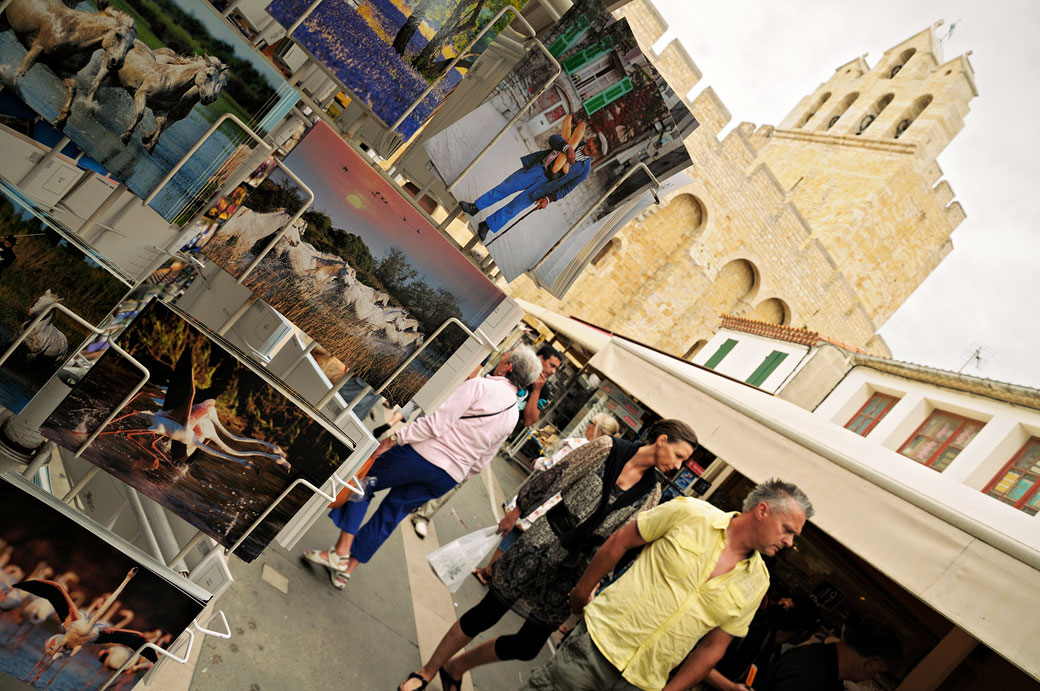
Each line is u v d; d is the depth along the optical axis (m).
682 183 2.02
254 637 2.59
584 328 11.11
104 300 1.40
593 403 10.39
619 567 4.14
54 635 1.44
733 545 2.64
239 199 1.51
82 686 1.50
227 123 1.42
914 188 26.67
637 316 22.56
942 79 27.83
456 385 1.85
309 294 1.64
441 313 1.75
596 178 1.86
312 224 1.56
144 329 1.39
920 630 4.32
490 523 6.97
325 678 2.69
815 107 34.12
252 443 1.51
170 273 1.59
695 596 2.61
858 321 26.39
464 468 3.45
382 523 3.37
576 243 1.97
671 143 1.82
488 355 1.83
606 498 3.23
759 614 4.36
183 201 1.46
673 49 21.31
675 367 6.82
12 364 1.38
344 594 3.41
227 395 1.47
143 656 1.53
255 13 1.47
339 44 1.50
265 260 1.58
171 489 1.53
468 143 1.73
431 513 5.06
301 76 1.75
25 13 1.19
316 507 1.81
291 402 1.49
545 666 2.77
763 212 23.16
